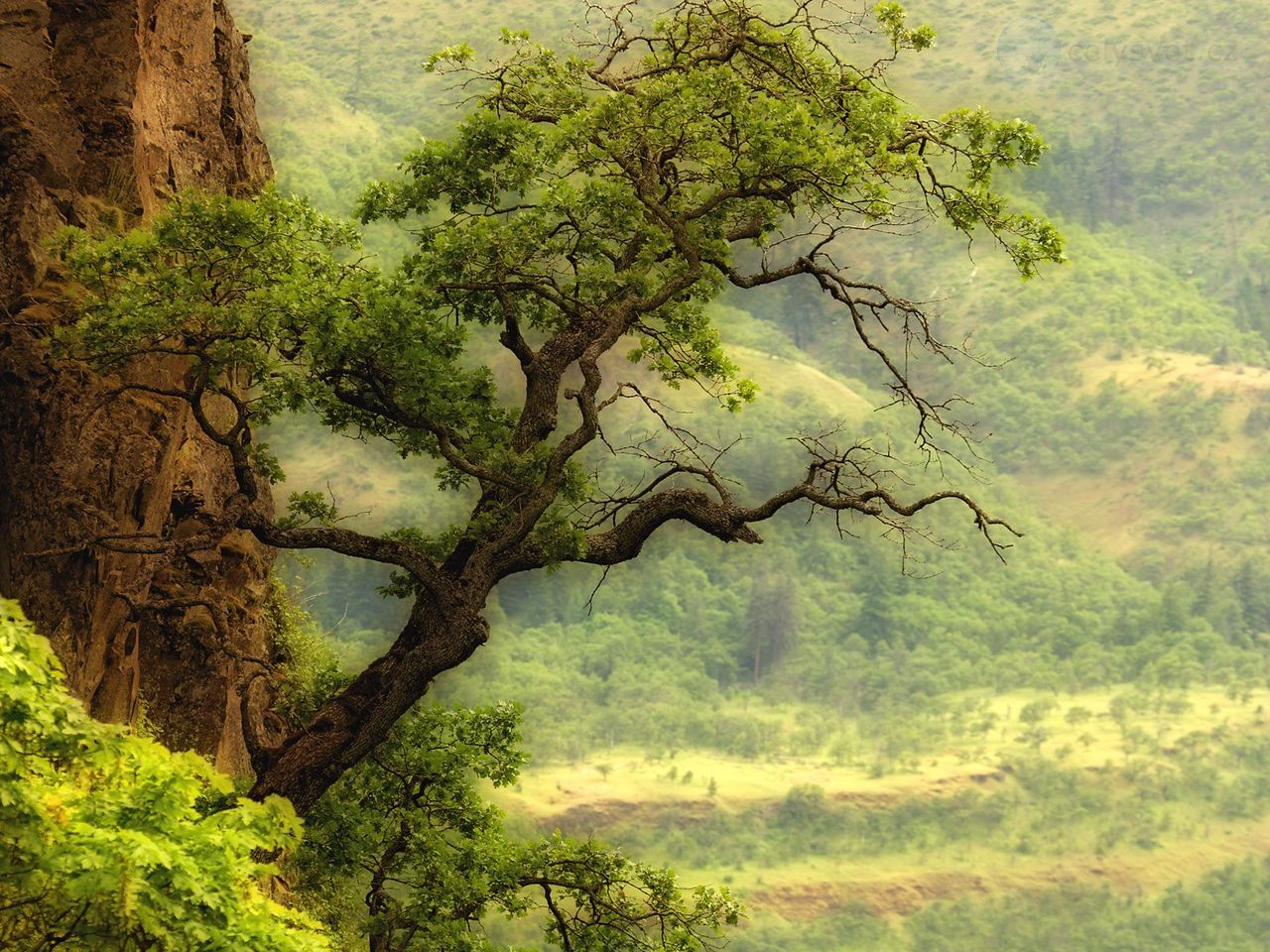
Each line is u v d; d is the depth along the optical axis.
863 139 52.94
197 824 27.67
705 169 54.66
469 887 52.47
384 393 48.66
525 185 55.69
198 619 58.78
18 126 49.09
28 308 46.41
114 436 47.91
